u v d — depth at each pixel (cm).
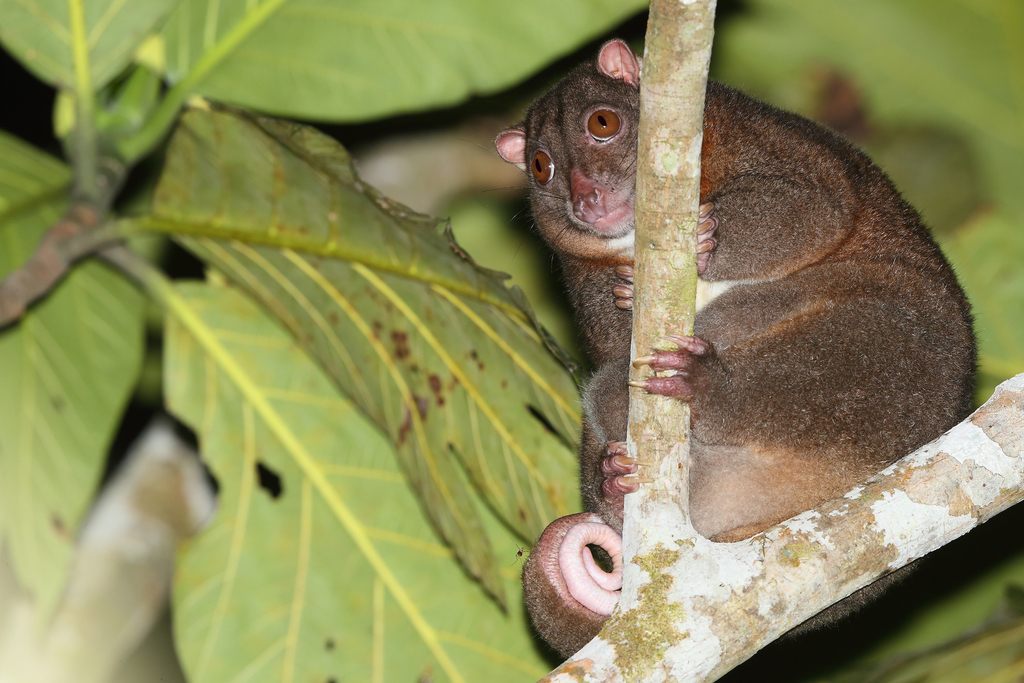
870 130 732
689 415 400
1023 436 373
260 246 527
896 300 464
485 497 551
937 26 708
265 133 527
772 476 445
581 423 540
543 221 570
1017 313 700
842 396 441
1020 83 714
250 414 574
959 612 643
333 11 533
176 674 634
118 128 538
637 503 384
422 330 544
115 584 632
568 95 560
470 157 725
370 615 565
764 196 468
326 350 534
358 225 532
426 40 538
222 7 532
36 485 539
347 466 578
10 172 539
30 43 518
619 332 538
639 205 370
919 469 371
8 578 554
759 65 721
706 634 348
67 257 527
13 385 543
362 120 549
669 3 335
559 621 466
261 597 558
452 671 564
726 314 466
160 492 660
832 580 355
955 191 737
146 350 670
